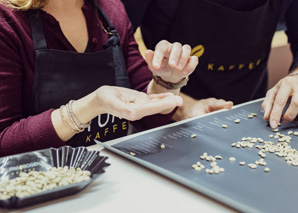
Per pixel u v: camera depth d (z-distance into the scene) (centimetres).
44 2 105
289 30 171
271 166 81
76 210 67
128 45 130
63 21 114
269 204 66
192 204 70
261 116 114
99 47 119
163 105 83
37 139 90
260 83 175
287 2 158
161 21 152
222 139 96
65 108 92
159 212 67
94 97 87
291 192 70
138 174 81
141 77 129
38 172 74
